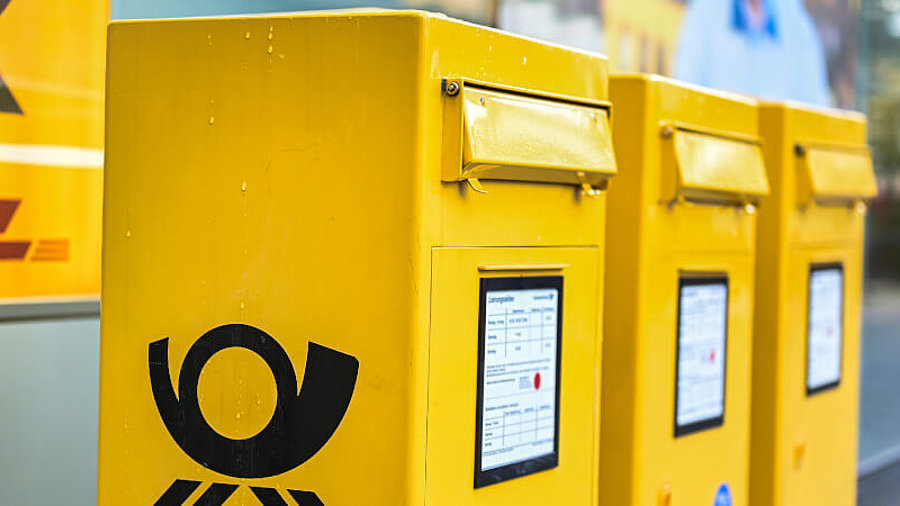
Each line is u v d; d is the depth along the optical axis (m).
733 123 3.12
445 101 1.99
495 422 2.17
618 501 2.78
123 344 2.18
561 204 2.32
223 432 2.10
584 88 2.38
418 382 1.96
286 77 2.03
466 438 2.10
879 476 8.23
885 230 9.47
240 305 2.08
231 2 3.54
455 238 2.03
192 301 2.12
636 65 5.89
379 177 1.96
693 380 2.98
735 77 6.92
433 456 2.02
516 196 2.18
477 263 2.09
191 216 2.12
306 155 2.02
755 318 3.51
